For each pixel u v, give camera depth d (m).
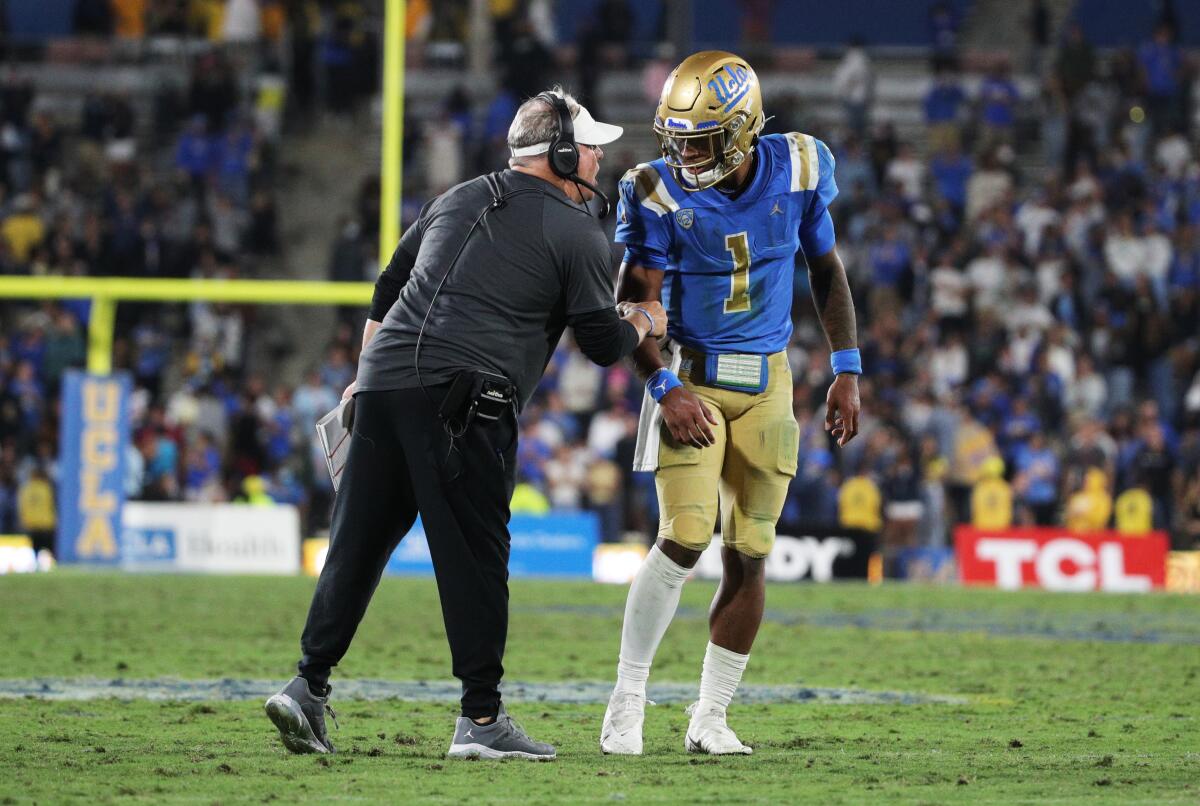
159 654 25.59
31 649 26.05
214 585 43.53
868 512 55.81
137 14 84.88
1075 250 68.88
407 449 15.19
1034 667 25.53
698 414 16.06
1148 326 64.69
